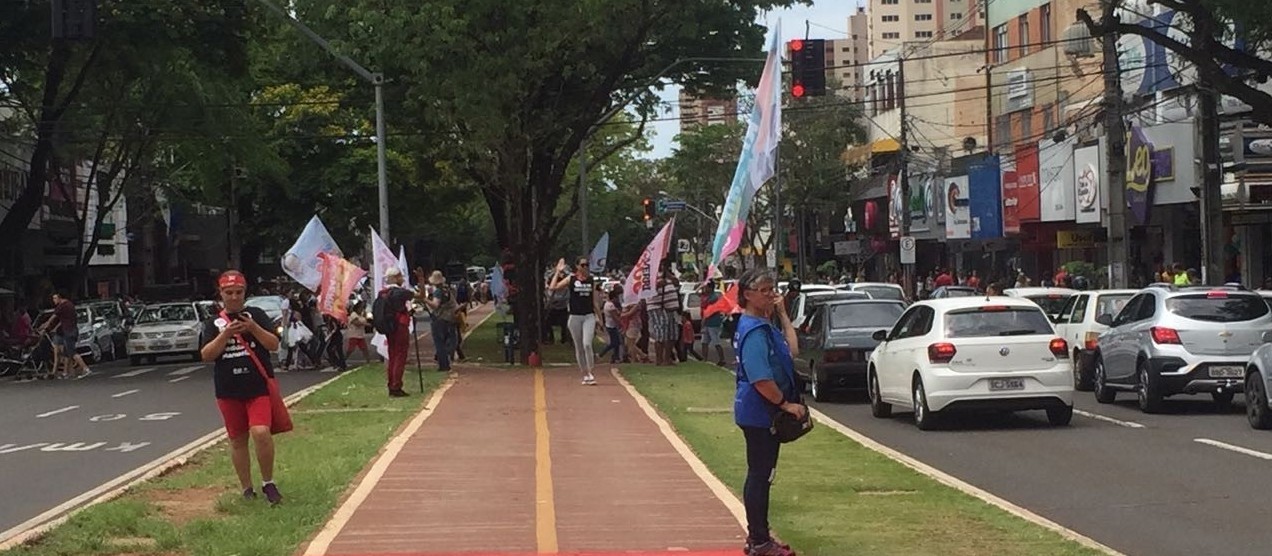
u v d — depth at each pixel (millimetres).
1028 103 45312
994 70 48625
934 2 116500
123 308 45594
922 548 9000
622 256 103000
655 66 35188
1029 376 17234
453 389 22734
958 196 48844
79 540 9367
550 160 34938
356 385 23484
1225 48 21406
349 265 21859
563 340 39906
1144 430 16859
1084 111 39188
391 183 48594
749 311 8672
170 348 36906
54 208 53156
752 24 35500
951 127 58531
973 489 11852
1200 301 18656
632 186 88812
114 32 33875
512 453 14328
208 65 36688
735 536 9594
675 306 29188
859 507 10703
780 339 8625
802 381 23828
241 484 11352
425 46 26766
